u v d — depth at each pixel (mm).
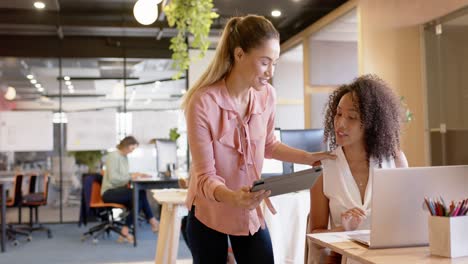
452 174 1730
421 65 6371
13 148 9070
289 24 8570
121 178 7203
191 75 9102
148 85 9500
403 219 1694
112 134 9391
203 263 2084
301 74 9305
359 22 6281
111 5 7660
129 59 9438
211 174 1931
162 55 9469
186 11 5418
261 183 1622
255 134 2105
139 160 9445
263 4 7457
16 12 7793
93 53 9312
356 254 1624
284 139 3475
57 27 8117
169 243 3787
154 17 4926
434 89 6258
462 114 5828
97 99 9367
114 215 8211
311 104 7973
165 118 9523
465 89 5766
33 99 9180
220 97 1999
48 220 9102
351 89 2264
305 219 3453
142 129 9477
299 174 1663
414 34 6367
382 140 2201
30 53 9125
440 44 6168
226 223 2031
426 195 1709
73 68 9297
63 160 9227
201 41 5551
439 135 6242
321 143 3551
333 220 2219
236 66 1992
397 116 2273
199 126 1950
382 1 6309
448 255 1573
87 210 8633
